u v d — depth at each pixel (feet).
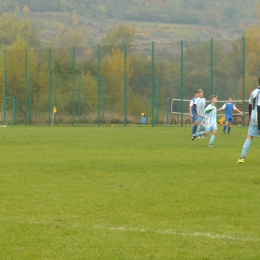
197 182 80.33
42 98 329.31
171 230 53.26
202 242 49.37
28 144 151.23
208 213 60.34
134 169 94.63
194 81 354.95
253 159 109.40
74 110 315.58
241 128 263.49
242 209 62.18
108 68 341.82
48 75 331.77
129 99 328.90
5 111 317.22
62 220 57.36
